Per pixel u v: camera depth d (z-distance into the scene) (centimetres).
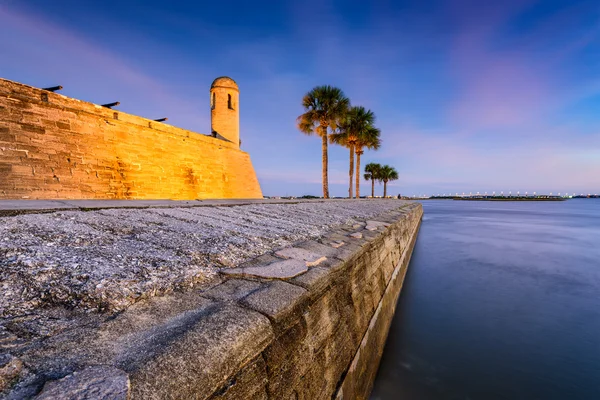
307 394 216
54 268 205
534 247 1544
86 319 155
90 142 1033
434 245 1620
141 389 107
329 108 2169
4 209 340
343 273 326
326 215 804
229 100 1972
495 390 424
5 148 817
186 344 132
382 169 5422
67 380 104
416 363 487
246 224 489
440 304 749
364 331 394
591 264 1169
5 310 152
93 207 429
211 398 128
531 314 682
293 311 201
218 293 204
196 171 1494
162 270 231
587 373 464
